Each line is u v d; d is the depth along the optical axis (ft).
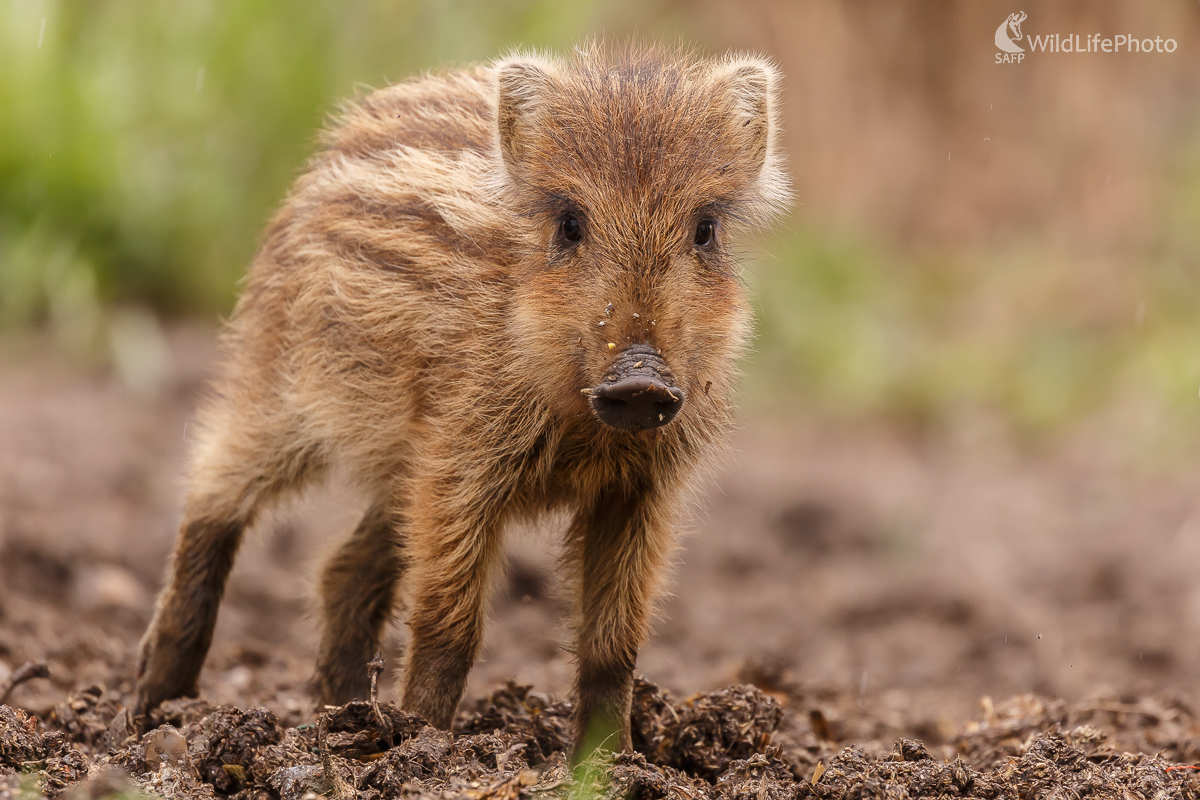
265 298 27.96
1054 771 21.90
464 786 19.69
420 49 64.54
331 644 27.68
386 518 27.40
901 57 83.30
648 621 24.45
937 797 20.90
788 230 76.89
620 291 21.93
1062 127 82.02
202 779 21.03
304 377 26.63
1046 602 45.01
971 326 73.92
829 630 42.45
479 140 25.76
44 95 60.80
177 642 27.50
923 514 53.72
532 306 22.98
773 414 68.80
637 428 21.25
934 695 35.76
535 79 23.63
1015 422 66.49
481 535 23.88
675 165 22.57
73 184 60.64
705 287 23.09
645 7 76.64
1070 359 68.80
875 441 66.39
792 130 81.41
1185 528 51.01
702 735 24.32
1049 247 78.48
